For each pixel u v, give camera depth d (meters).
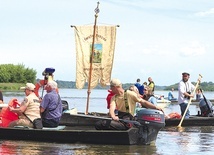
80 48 18.78
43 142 11.09
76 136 11.05
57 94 12.14
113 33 18.88
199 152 10.26
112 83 11.10
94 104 36.16
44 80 15.09
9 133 11.38
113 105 11.11
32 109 11.73
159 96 32.44
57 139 11.12
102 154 9.65
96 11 18.73
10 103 12.25
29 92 11.87
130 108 11.18
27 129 11.23
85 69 18.81
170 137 13.07
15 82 99.88
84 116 14.13
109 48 18.91
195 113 26.39
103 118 13.28
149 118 10.91
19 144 10.72
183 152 10.21
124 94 11.16
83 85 18.80
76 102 39.62
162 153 10.00
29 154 9.45
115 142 10.91
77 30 18.77
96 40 18.88
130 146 10.81
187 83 17.81
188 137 13.13
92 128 13.80
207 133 14.28
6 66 99.69
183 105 17.61
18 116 12.02
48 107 11.90
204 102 18.09
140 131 10.97
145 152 10.05
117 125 11.20
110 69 18.92
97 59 18.86
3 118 12.06
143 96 16.02
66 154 9.55
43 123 11.91
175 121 16.61
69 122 14.37
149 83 27.30
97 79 18.92
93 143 11.02
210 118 16.97
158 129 11.20
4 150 9.88
